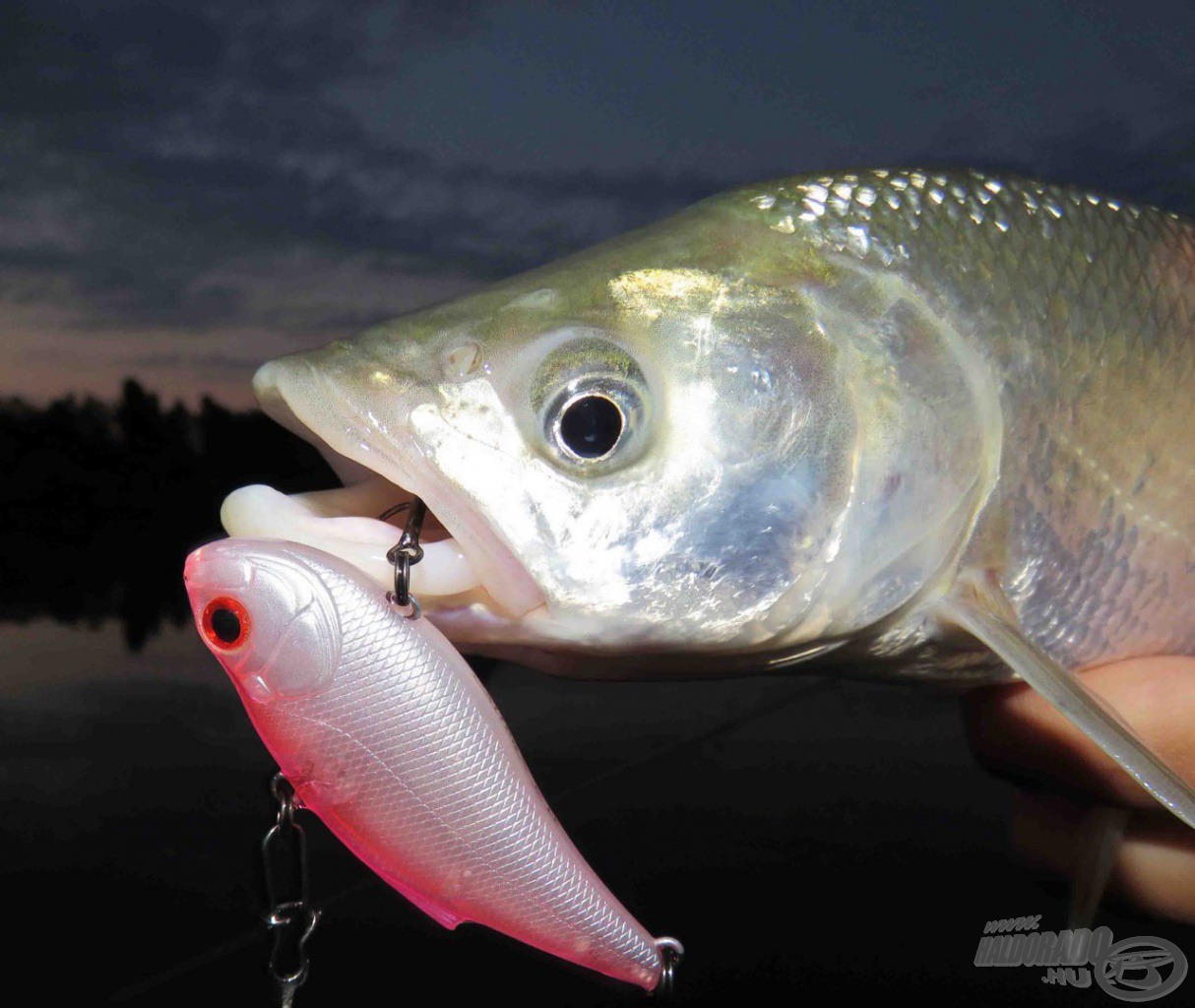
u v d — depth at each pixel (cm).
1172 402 19
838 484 16
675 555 15
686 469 15
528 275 17
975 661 19
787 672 19
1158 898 21
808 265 17
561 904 13
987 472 17
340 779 13
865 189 18
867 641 18
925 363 17
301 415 15
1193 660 19
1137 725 19
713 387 16
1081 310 18
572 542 15
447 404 15
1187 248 19
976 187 18
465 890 13
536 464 15
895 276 17
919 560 17
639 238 17
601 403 15
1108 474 18
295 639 13
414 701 13
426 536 15
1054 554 18
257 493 15
